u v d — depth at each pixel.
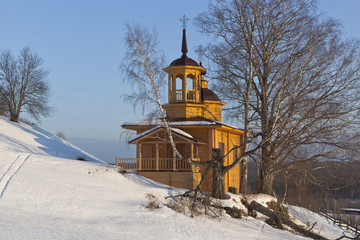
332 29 24.72
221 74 27.78
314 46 24.59
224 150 34.97
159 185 28.05
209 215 19.89
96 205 18.05
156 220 16.55
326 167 24.72
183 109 34.22
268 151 26.50
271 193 27.33
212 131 32.12
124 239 13.05
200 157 32.09
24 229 12.48
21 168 23.70
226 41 27.19
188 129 32.53
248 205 23.75
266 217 23.97
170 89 34.78
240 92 27.98
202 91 39.09
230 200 22.47
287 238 18.88
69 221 14.89
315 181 25.27
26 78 53.94
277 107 25.84
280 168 25.89
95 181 23.77
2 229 12.12
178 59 34.91
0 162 24.84
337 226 36.16
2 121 48.44
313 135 24.08
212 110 38.88
